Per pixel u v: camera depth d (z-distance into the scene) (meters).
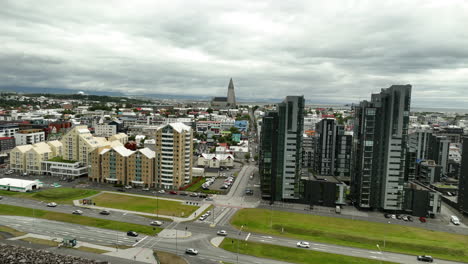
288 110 194.75
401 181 182.25
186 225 155.88
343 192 192.75
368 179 188.25
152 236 142.38
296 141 195.88
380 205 188.25
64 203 184.12
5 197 193.00
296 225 158.88
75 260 118.88
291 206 192.12
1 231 144.12
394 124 180.00
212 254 126.56
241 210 180.38
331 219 171.25
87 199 191.25
